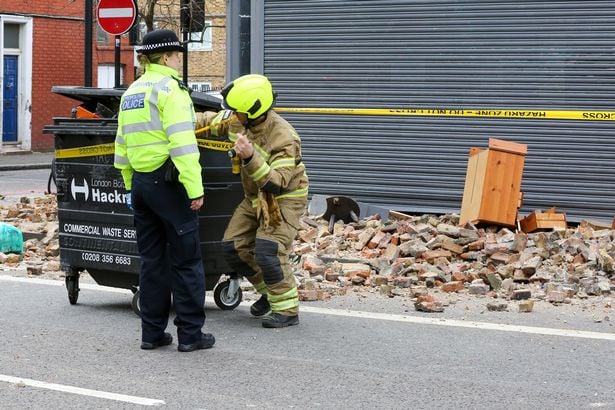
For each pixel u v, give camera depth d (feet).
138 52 47.26
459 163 88.48
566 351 47.96
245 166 48.52
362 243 75.00
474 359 46.29
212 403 38.99
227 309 57.67
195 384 41.78
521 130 86.12
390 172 90.99
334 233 80.12
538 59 85.10
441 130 88.94
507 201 75.82
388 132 90.84
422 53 89.10
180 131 45.29
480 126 87.45
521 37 85.51
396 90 90.22
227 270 55.93
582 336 51.01
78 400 39.32
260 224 51.62
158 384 41.78
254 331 52.01
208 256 54.75
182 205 46.52
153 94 46.03
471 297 61.21
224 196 54.70
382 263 68.08
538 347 48.67
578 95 84.17
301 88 94.22
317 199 88.07
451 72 88.17
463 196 81.46
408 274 66.18
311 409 38.32
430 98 89.10
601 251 67.97
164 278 47.73
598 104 83.61
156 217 47.29
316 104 93.66
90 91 62.28
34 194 127.54
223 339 50.19
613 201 83.71
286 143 50.06
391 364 45.29
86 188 56.24
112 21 90.58
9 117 203.31
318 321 54.29
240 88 49.37
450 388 41.39
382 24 90.33
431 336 50.85
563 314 56.44
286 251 52.47
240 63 97.04
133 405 38.68
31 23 203.72
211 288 57.00
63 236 57.47
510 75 86.17
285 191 51.52
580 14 83.56
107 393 40.29
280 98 95.14
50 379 42.45
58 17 208.64
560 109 84.74
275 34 94.94
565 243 70.69
